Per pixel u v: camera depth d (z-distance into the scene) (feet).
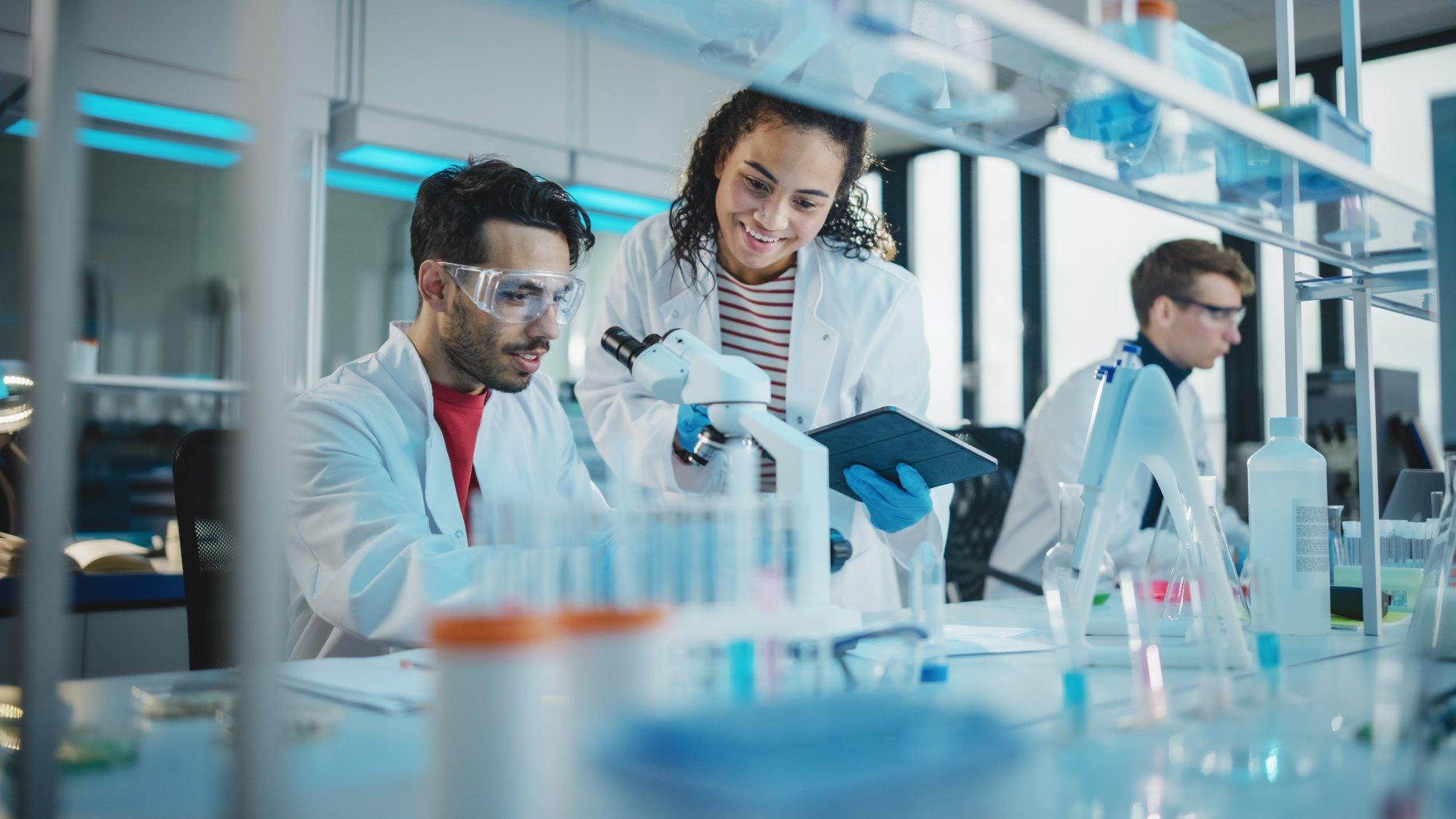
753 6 2.90
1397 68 12.50
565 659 2.19
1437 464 8.69
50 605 2.16
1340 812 1.99
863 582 6.97
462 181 5.55
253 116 1.66
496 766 1.87
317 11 10.39
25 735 2.12
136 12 9.64
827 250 7.12
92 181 12.15
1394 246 4.95
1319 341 12.71
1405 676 3.51
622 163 12.64
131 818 2.01
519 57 11.75
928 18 2.79
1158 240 14.75
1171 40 3.41
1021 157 4.18
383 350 5.95
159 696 3.03
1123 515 8.71
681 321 7.07
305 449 5.10
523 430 6.43
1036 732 2.65
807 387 6.98
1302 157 3.72
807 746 1.97
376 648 5.33
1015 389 16.46
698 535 2.85
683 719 2.07
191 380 10.47
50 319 2.18
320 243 10.72
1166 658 3.76
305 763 2.35
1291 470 4.72
